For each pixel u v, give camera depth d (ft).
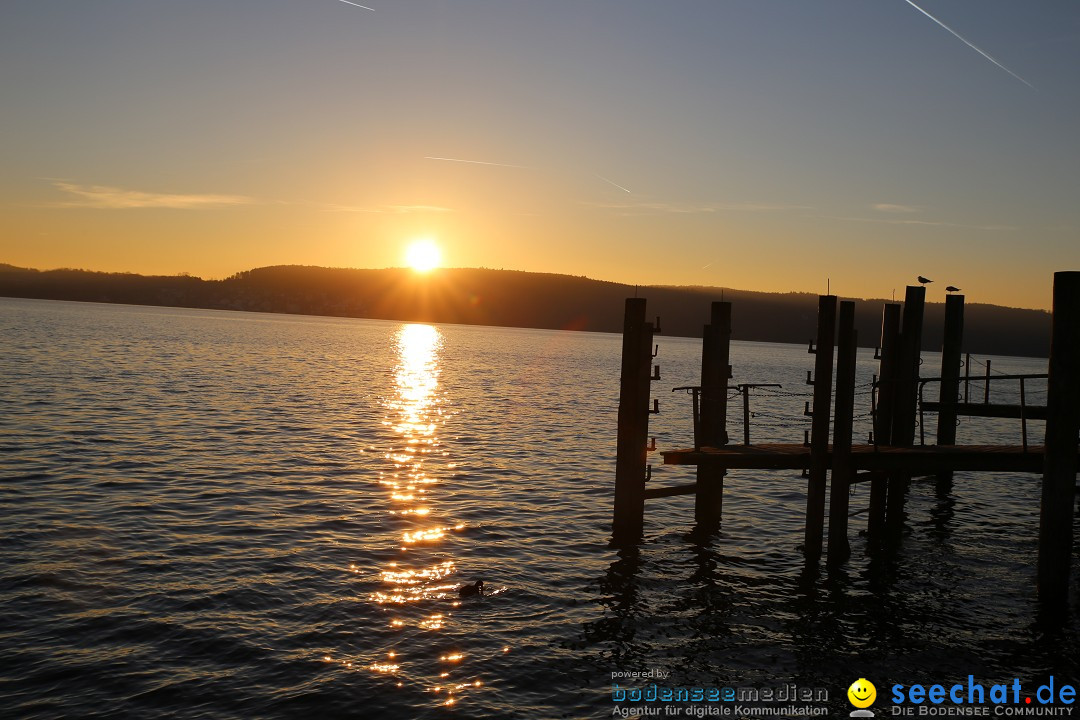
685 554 53.31
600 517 62.13
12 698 30.63
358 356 290.15
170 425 98.17
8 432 86.43
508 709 31.60
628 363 53.62
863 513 68.80
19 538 49.34
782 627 41.39
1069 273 41.75
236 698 31.42
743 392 59.11
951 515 69.00
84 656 34.32
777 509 67.36
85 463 72.64
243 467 74.74
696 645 38.65
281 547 50.52
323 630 38.06
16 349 206.39
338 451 86.74
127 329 378.73
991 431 130.52
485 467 81.61
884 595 46.78
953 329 73.46
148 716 29.89
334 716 30.42
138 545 49.34
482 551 51.90
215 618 38.81
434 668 34.71
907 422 65.51
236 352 262.88
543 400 158.81
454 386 184.96
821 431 50.55
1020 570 52.85
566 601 43.65
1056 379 42.68
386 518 58.90
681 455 52.80
